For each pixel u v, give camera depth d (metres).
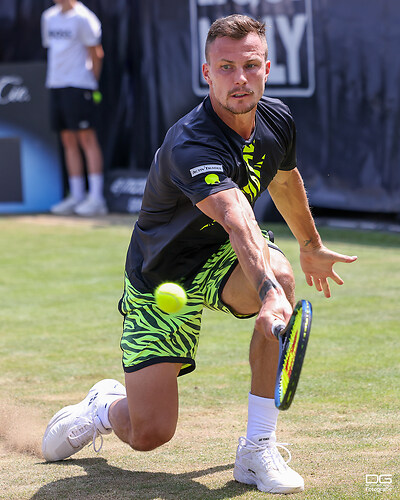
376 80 23.88
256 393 7.98
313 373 11.98
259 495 7.62
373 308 16.09
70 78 28.59
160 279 8.36
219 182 7.30
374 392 10.98
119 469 8.60
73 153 30.27
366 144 24.31
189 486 7.94
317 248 9.45
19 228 27.62
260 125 8.09
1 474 8.53
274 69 25.48
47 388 11.66
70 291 18.48
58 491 7.91
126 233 26.20
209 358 13.06
